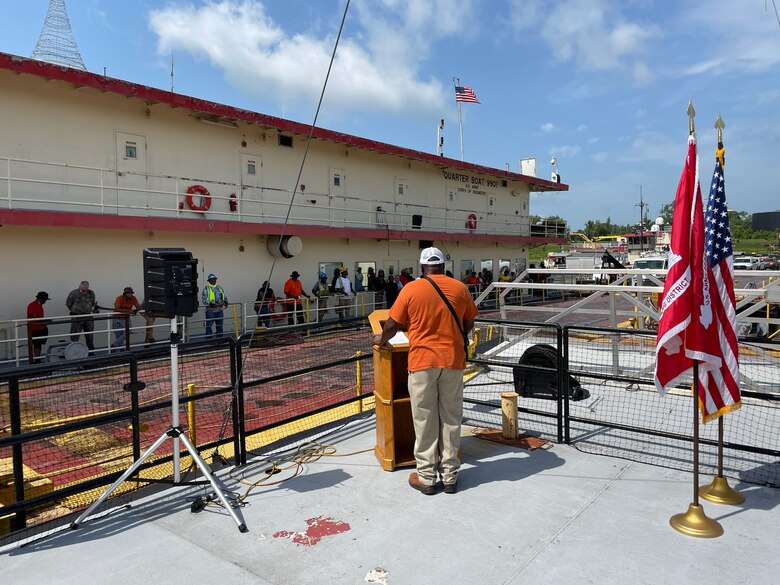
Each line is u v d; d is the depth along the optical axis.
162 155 15.39
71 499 4.92
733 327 3.67
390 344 4.45
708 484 4.12
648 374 7.34
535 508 3.79
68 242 13.34
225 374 10.80
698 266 3.43
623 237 60.91
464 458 4.80
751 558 3.12
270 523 3.69
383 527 3.58
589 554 3.19
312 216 19.77
